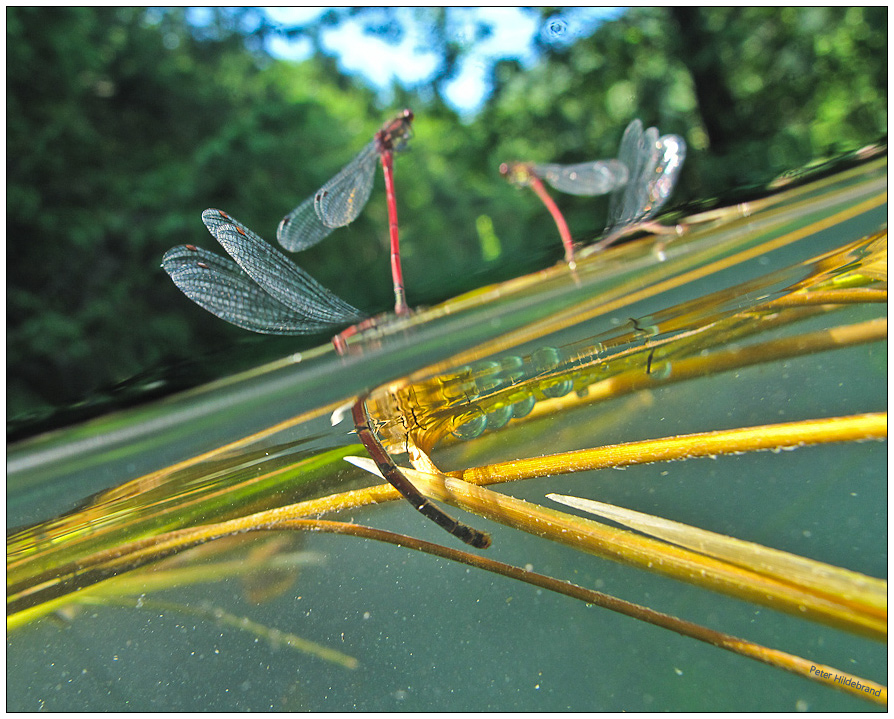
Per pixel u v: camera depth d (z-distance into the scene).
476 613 0.10
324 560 0.11
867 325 0.11
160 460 0.10
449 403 0.10
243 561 0.11
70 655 0.10
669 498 0.10
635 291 0.11
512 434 0.12
